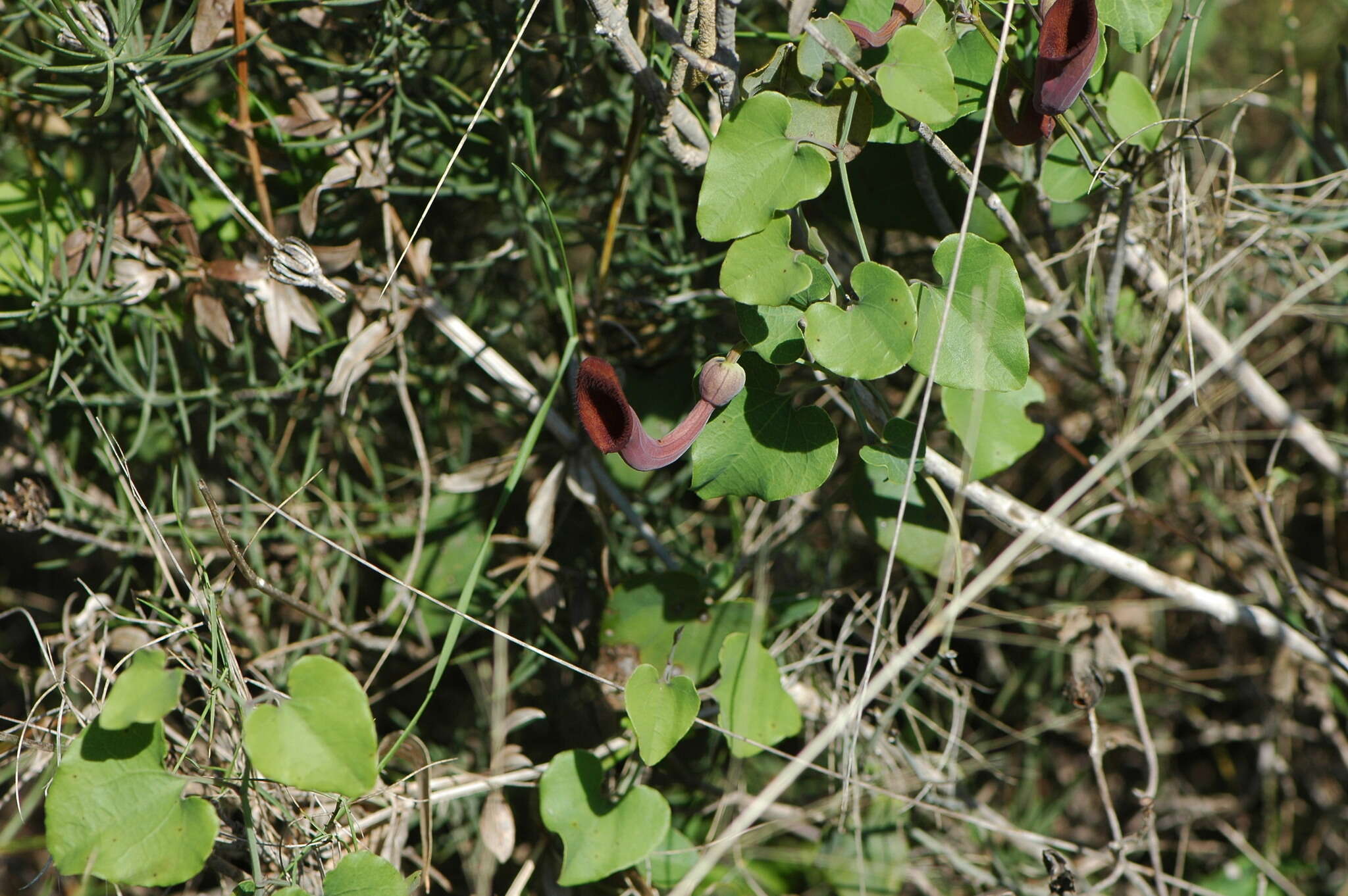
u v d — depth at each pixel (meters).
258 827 1.49
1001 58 1.44
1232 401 1.63
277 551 1.57
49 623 1.62
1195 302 1.56
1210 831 1.65
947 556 1.50
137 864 1.43
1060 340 1.58
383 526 1.58
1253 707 1.65
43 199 1.53
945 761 1.57
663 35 1.45
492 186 1.56
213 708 1.47
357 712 1.43
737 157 1.44
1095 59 1.45
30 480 1.54
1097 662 1.55
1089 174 1.50
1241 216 1.55
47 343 1.55
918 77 1.43
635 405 1.56
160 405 1.55
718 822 1.57
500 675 1.55
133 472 1.58
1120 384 1.56
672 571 1.52
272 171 1.54
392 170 1.54
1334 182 1.55
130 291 1.51
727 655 1.49
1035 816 1.62
